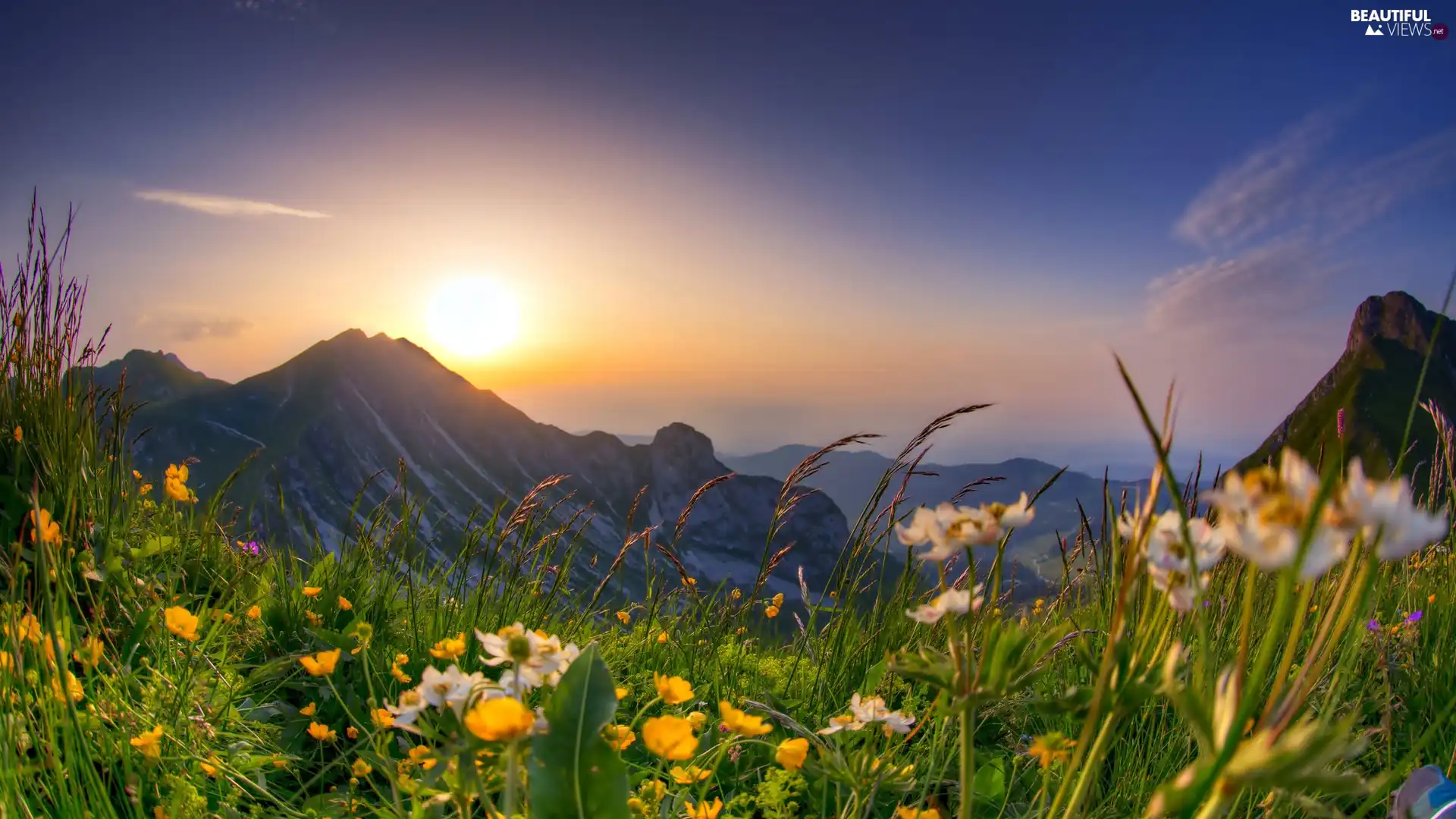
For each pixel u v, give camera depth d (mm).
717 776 2613
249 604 3383
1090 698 1057
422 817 1816
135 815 1949
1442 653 2822
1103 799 2453
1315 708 1935
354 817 2156
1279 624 754
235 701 2750
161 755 2277
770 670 3506
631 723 2811
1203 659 923
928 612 1161
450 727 1435
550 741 1396
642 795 1771
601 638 3637
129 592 3160
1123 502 1829
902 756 2506
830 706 3184
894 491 3289
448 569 3756
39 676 1932
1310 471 743
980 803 2385
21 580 2375
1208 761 812
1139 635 1088
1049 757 1389
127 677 2551
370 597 3701
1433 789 1677
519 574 3568
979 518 1113
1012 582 2488
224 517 3818
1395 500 698
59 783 1797
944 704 1164
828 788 2445
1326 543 712
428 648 3270
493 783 1373
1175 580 946
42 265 3730
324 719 2922
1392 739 2492
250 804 2316
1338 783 750
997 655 1106
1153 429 886
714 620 3627
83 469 3566
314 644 3238
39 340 3709
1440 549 3258
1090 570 2855
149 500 3969
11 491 3188
